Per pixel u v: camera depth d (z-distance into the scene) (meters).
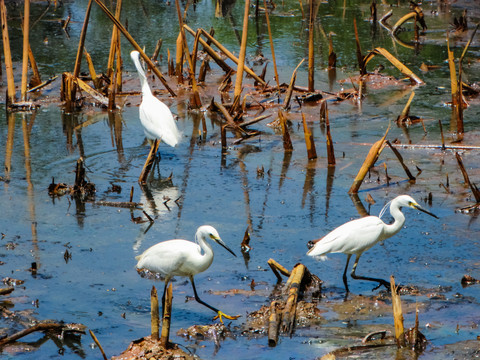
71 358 8.31
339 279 10.55
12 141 17.64
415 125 18.59
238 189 14.38
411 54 26.67
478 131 17.81
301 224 12.55
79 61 20.95
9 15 34.06
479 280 10.23
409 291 9.98
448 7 34.19
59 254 11.34
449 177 14.82
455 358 8.12
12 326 8.98
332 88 22.67
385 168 14.44
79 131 18.59
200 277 10.61
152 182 14.86
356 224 9.91
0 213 13.05
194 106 20.44
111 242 11.84
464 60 25.41
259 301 9.77
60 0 37.53
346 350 8.32
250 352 8.39
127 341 8.70
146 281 10.49
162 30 31.17
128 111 20.53
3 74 24.28
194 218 12.86
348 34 30.25
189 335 8.81
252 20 33.38
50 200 13.80
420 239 11.84
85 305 9.66
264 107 20.56
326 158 16.22
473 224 12.37
